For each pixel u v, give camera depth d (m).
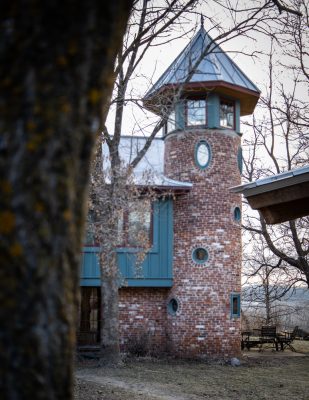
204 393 12.13
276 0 8.95
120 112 16.41
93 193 15.91
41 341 2.09
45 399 2.10
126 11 2.54
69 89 2.15
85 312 20.08
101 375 14.20
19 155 2.08
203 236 18.86
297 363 18.17
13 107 2.10
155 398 11.17
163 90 16.27
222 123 19.59
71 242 2.20
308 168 6.89
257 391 12.62
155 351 18.70
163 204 19.36
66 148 2.15
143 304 19.33
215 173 19.16
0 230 2.05
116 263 16.67
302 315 28.75
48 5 2.13
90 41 2.20
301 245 22.55
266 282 25.00
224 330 18.53
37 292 2.08
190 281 18.77
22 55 2.12
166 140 20.20
